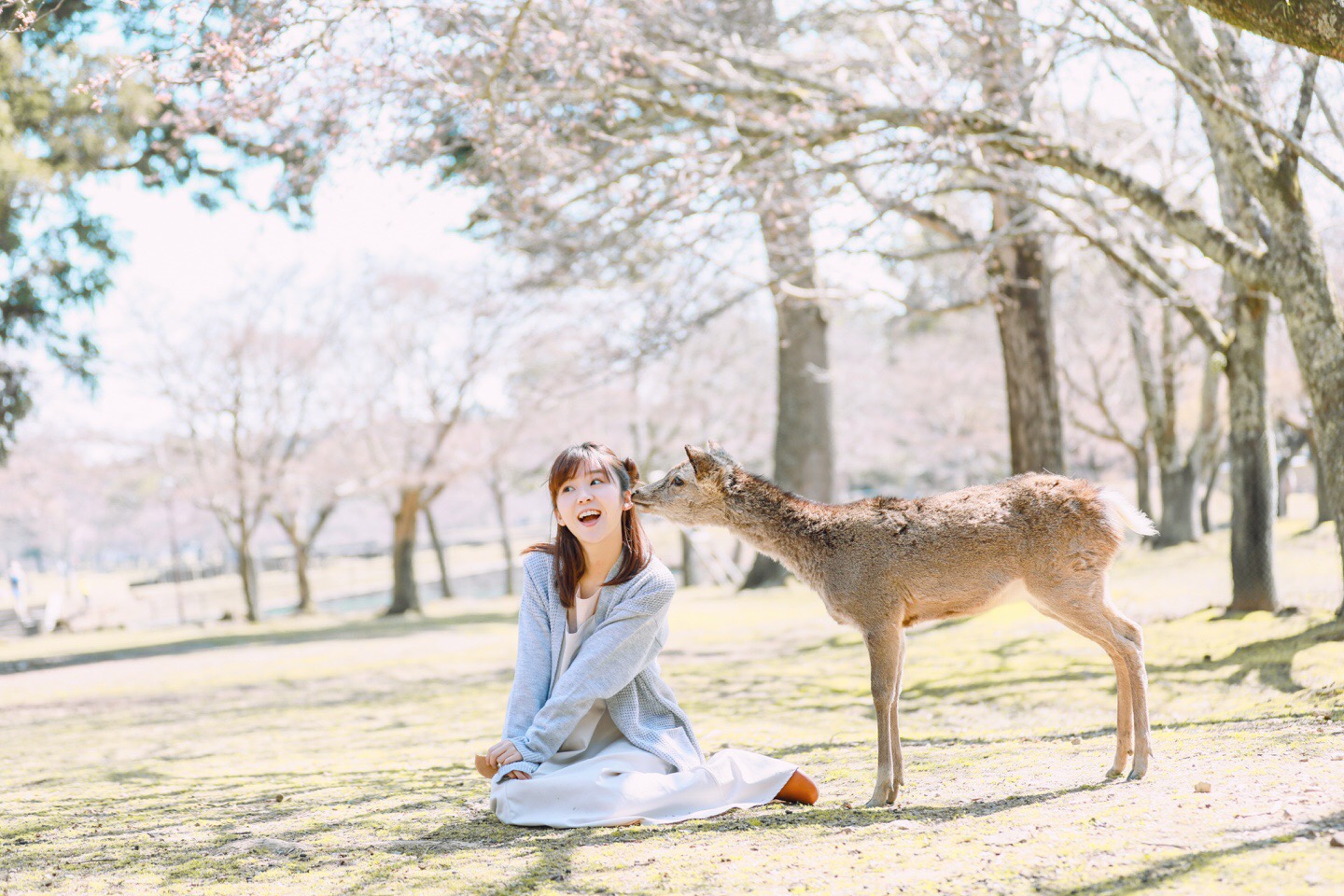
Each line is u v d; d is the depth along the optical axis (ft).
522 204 34.71
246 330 93.71
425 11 27.78
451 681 39.37
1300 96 25.76
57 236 49.03
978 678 27.22
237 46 24.12
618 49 30.32
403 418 97.25
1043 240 43.68
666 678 34.45
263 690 40.65
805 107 33.19
